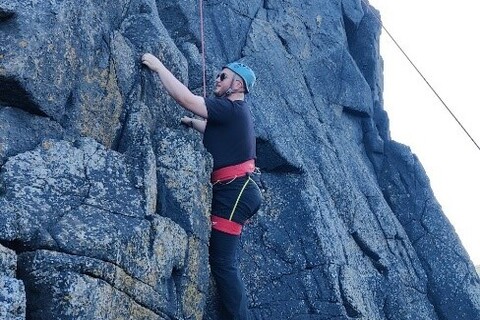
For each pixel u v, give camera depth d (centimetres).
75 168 614
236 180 737
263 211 928
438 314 1162
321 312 867
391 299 1075
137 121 711
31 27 614
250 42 1147
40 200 574
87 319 542
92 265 557
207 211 720
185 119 796
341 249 955
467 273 1202
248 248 891
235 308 730
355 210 1094
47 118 639
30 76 609
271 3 1259
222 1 1135
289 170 980
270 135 970
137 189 646
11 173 577
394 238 1171
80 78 673
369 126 1357
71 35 657
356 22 1452
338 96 1295
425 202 1289
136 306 600
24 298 505
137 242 605
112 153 655
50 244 550
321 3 1380
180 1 1064
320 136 1134
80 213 587
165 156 716
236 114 739
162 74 734
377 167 1329
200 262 695
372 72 1455
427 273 1193
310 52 1285
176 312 647
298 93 1173
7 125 607
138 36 786
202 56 916
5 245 545
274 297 866
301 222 924
